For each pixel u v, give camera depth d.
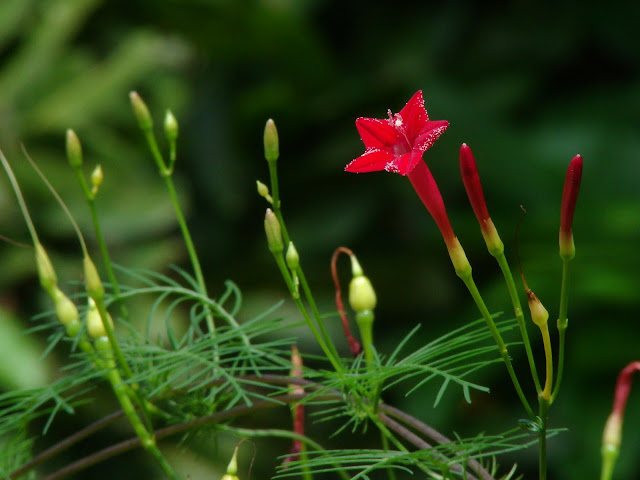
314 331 0.61
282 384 0.62
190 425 0.62
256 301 1.50
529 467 1.16
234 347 0.63
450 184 1.46
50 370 1.34
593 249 1.19
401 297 1.47
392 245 1.56
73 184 1.57
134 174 1.64
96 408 1.33
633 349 1.16
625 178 1.34
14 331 1.31
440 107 1.50
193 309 0.65
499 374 1.17
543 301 1.17
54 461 1.31
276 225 0.60
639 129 1.41
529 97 1.54
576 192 0.55
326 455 0.60
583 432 1.14
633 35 1.58
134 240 1.57
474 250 1.39
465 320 1.31
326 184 1.62
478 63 1.62
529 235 1.27
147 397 0.62
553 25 1.62
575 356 1.17
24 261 1.46
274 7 1.63
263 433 0.63
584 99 1.51
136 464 1.33
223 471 1.25
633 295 1.14
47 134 1.61
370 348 0.64
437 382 1.19
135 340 0.64
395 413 0.60
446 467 0.57
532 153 1.40
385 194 1.56
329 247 1.55
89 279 0.60
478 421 1.18
